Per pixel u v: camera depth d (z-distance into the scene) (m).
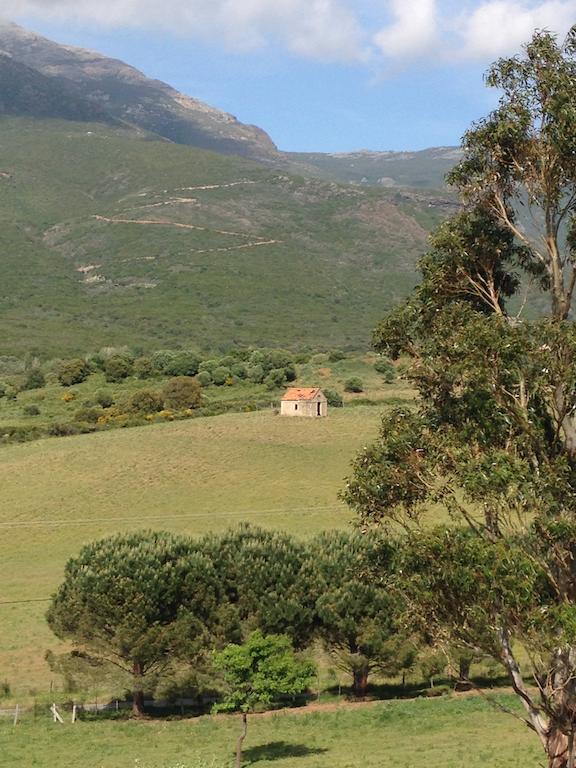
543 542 22.19
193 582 53.84
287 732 47.69
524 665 55.66
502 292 25.55
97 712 53.78
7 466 120.81
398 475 23.48
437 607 22.78
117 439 129.88
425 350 23.72
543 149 23.80
